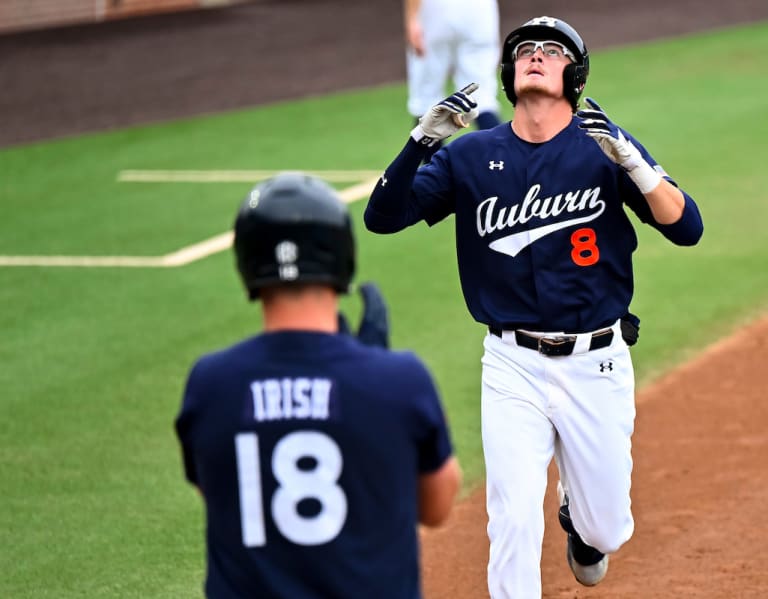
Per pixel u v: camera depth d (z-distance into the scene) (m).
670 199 16.78
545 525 23.44
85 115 67.50
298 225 11.28
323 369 11.32
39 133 63.50
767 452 26.06
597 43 84.06
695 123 58.59
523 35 17.47
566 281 17.47
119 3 99.56
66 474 25.81
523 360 17.69
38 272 40.16
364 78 75.44
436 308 35.50
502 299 17.91
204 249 42.28
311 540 11.15
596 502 18.14
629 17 93.94
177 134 61.97
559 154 17.55
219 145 59.00
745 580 20.84
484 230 17.81
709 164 50.81
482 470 25.55
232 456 11.25
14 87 74.88
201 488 11.67
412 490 11.47
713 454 26.06
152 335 34.06
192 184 51.53
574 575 20.61
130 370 31.56
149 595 20.89
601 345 17.59
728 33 86.31
